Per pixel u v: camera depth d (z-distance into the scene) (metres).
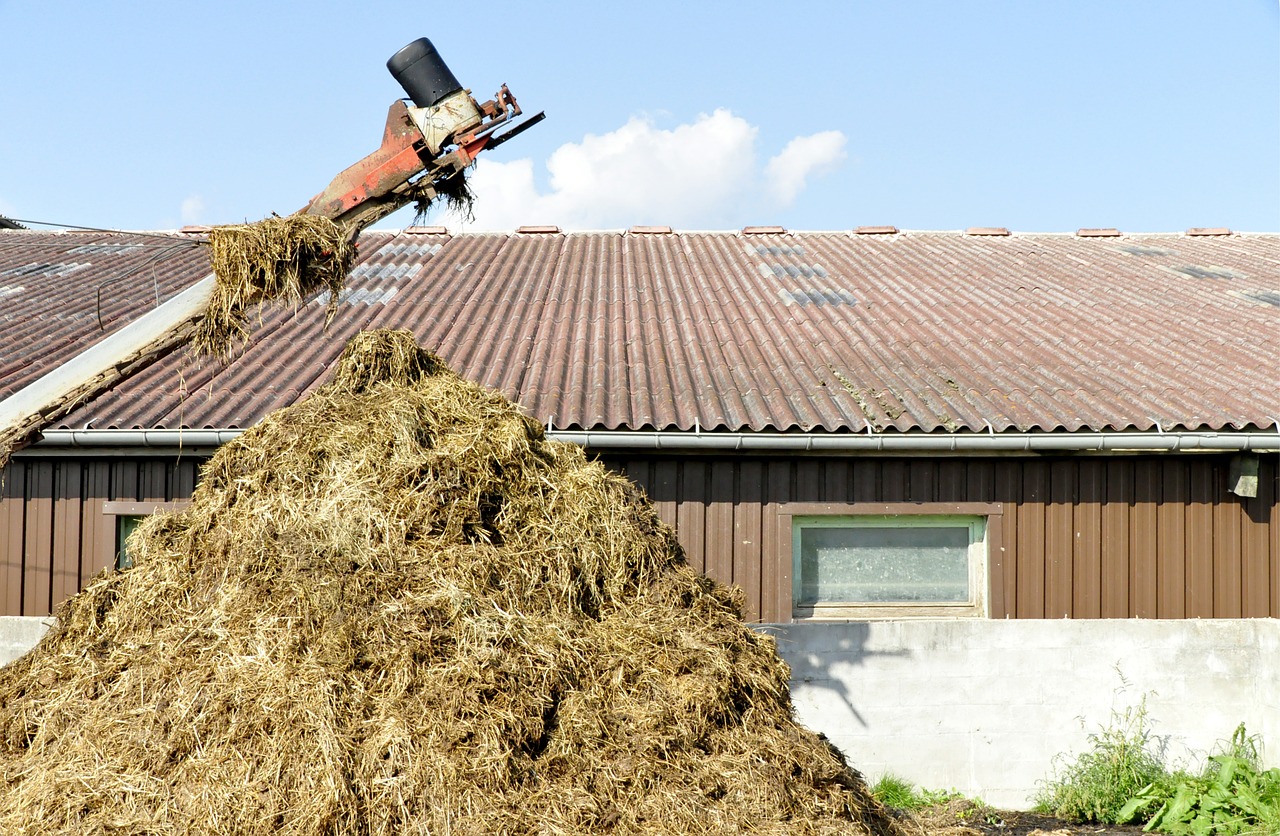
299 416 4.90
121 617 4.54
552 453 5.12
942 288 10.47
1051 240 13.15
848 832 3.96
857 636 7.12
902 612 7.42
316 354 8.40
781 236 13.10
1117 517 7.34
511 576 4.41
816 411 7.22
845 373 7.98
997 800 7.15
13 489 7.23
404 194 5.82
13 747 4.19
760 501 7.22
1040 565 7.29
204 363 8.02
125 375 5.17
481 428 4.88
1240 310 9.69
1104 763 6.98
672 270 11.20
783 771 4.08
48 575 7.18
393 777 3.63
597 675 4.21
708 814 3.79
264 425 5.00
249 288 5.25
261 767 3.69
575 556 4.63
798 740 4.30
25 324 8.95
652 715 4.05
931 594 7.46
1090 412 7.23
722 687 4.24
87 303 9.60
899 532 7.46
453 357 8.19
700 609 4.75
